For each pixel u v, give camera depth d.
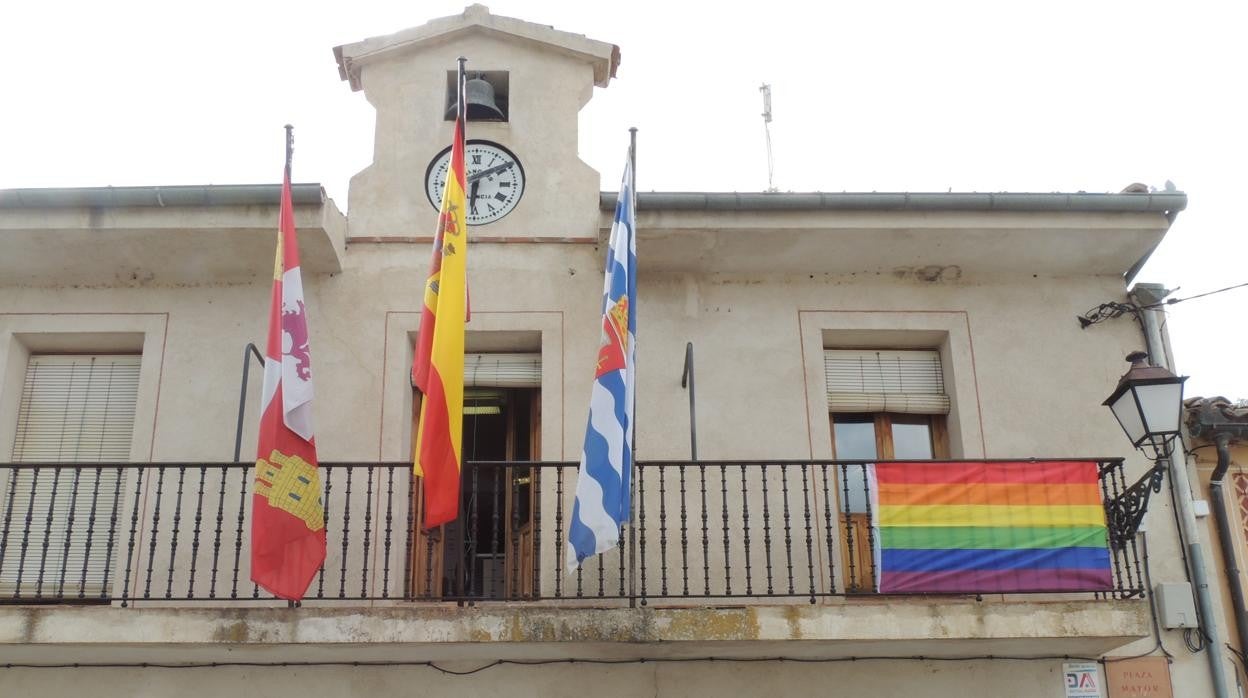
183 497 8.77
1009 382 9.30
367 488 8.39
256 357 9.14
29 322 9.20
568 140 9.83
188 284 9.38
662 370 9.23
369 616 7.69
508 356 9.45
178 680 8.25
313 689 8.26
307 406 7.82
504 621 7.69
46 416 9.23
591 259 9.45
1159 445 7.98
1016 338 9.42
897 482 8.14
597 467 7.62
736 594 7.88
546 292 9.34
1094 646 8.26
